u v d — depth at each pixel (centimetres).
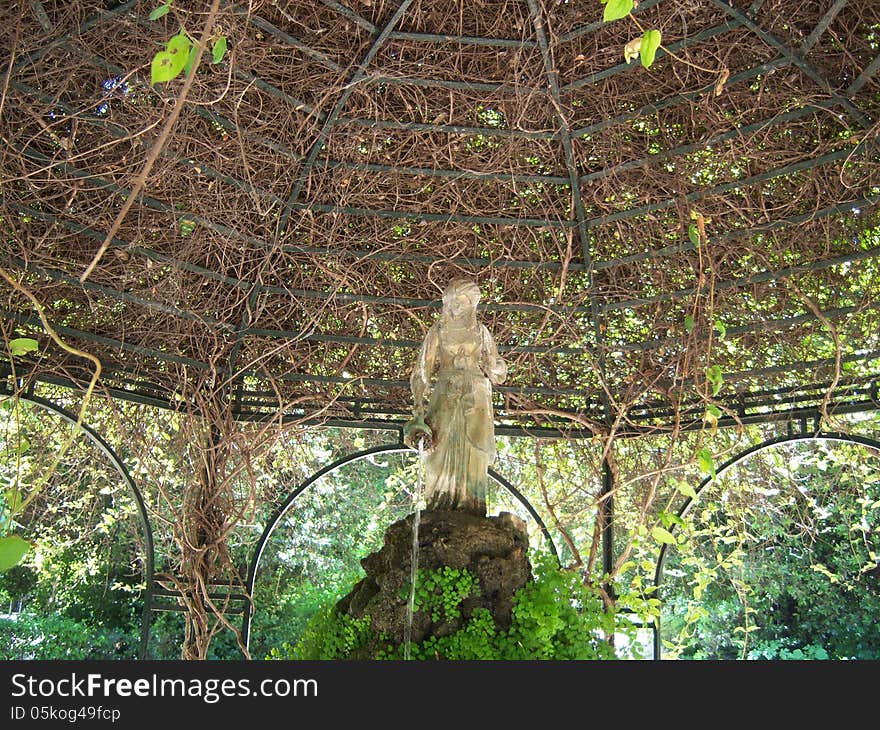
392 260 1052
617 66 872
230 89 878
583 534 1641
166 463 1342
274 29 823
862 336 1026
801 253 996
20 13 750
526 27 845
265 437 1119
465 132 942
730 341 1070
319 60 865
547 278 1084
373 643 649
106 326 1013
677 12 827
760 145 929
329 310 1084
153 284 1002
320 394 1125
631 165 965
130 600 1806
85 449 1548
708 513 1322
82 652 1745
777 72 875
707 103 903
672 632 1769
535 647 628
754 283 1023
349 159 969
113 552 1798
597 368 1110
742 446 1362
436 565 653
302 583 1830
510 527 698
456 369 730
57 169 902
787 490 1656
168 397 1084
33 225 931
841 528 1612
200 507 1066
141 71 841
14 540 330
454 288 730
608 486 1111
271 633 1786
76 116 847
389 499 1834
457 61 888
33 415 1502
